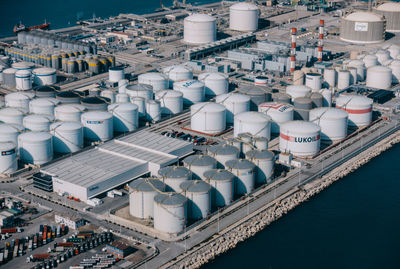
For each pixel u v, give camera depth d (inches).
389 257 7391.7
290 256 7362.2
